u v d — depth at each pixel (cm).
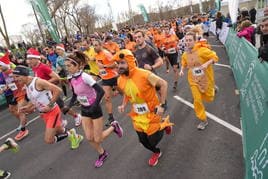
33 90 463
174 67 852
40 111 491
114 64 625
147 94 392
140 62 601
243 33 816
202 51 504
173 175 407
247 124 421
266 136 295
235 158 418
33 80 459
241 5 2219
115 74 637
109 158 493
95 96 439
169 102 735
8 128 819
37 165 531
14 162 565
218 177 382
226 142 469
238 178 373
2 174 506
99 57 639
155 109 404
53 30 1405
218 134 502
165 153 469
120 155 496
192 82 524
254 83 443
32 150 605
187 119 598
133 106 411
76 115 685
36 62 579
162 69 1227
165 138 521
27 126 778
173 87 863
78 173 469
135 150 504
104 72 642
